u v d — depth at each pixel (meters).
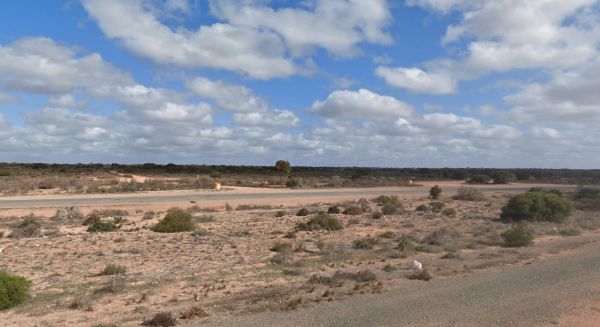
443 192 72.31
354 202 53.06
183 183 75.62
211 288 14.09
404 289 13.39
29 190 63.69
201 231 29.33
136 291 13.83
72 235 28.91
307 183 85.12
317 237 27.36
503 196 63.84
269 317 10.56
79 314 11.41
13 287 12.18
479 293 12.55
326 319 10.25
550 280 14.19
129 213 42.31
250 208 47.50
